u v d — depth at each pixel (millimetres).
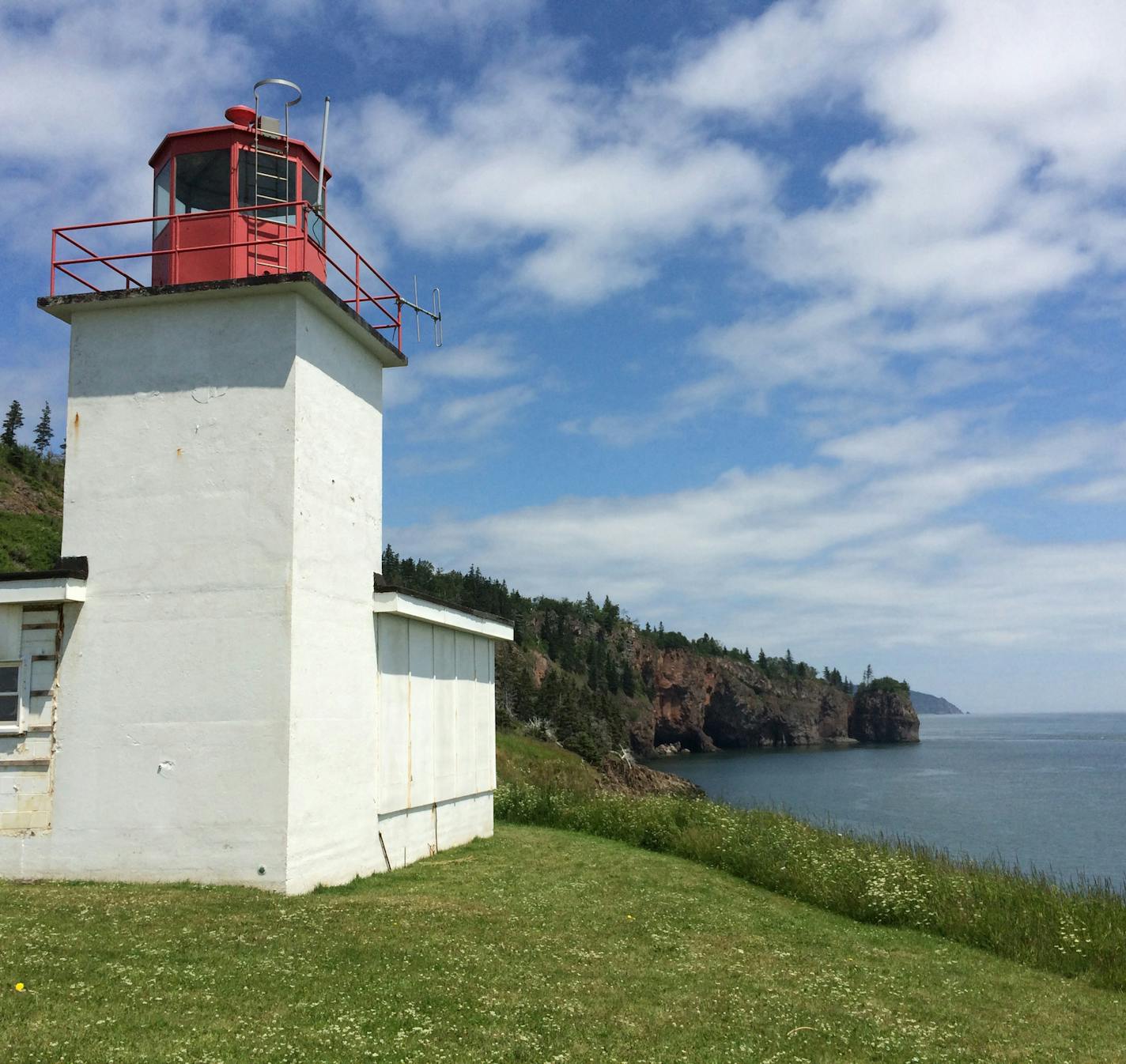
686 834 19328
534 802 23000
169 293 13055
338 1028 7184
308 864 12609
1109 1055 8430
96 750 12711
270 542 12648
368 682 14680
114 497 13117
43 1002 7070
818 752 173750
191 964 8453
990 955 12461
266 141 14336
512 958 9898
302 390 13078
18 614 13078
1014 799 75312
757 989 9648
